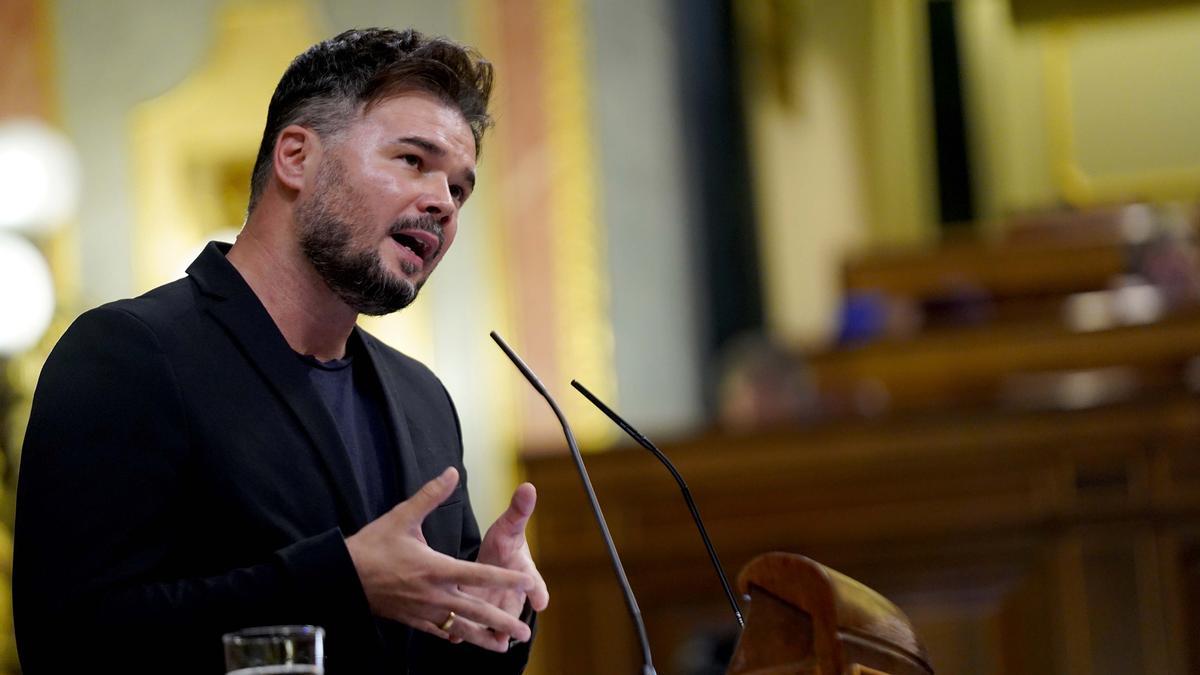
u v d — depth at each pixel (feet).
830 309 125.59
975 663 50.26
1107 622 49.57
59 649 23.41
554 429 91.61
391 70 26.61
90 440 24.06
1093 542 50.11
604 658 53.57
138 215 92.89
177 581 23.76
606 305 93.86
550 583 54.13
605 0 97.25
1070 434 50.70
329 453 25.76
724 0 110.63
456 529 28.12
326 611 23.25
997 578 50.78
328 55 26.86
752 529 53.11
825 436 52.90
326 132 26.48
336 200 26.18
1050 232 108.68
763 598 21.62
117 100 93.86
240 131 93.91
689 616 53.16
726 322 104.53
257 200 27.25
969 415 51.67
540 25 94.68
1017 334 79.56
